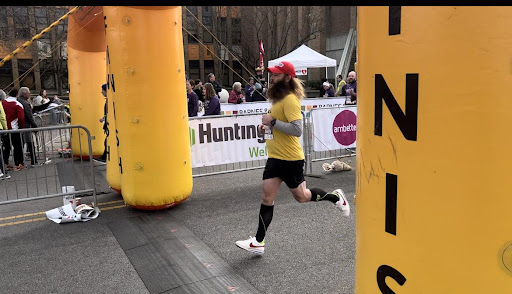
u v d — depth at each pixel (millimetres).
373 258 1563
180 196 5270
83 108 8844
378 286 1559
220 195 6047
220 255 3992
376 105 1456
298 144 3793
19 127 8258
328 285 3359
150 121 4887
